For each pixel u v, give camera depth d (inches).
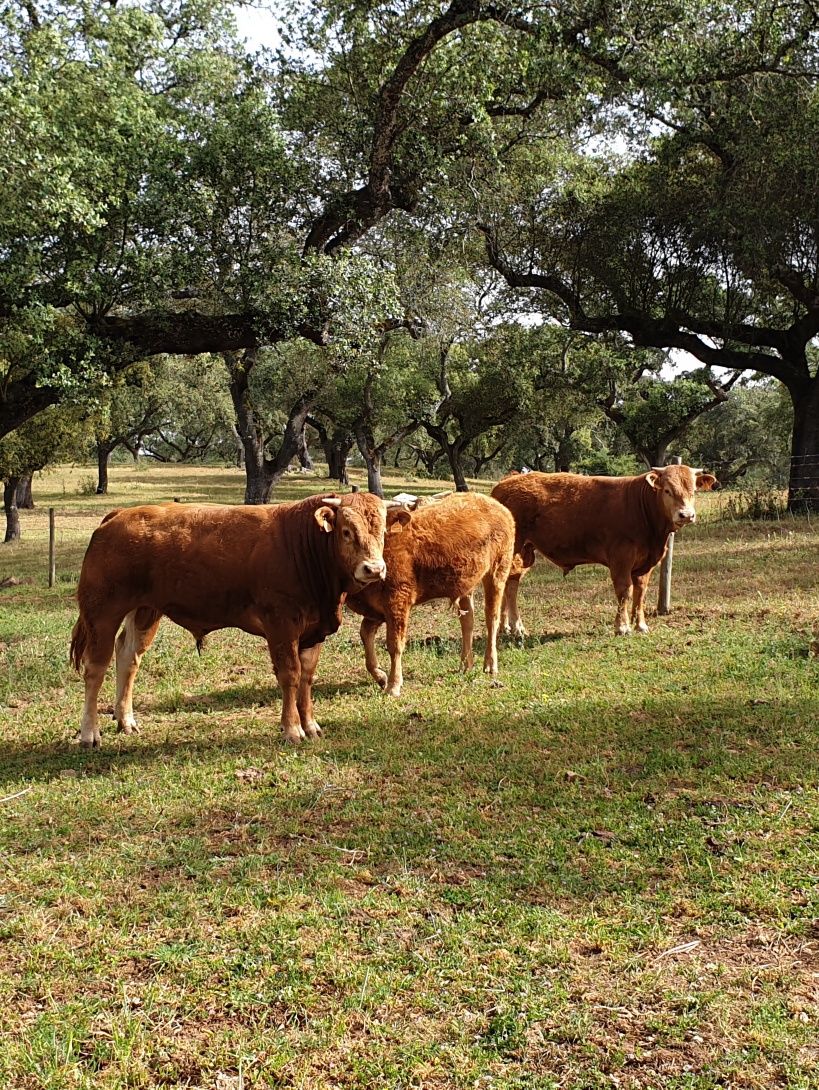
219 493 1989.4
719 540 717.9
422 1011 160.1
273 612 297.7
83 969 174.6
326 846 220.5
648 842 214.4
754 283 944.3
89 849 225.9
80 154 564.4
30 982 169.9
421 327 1126.4
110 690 386.3
